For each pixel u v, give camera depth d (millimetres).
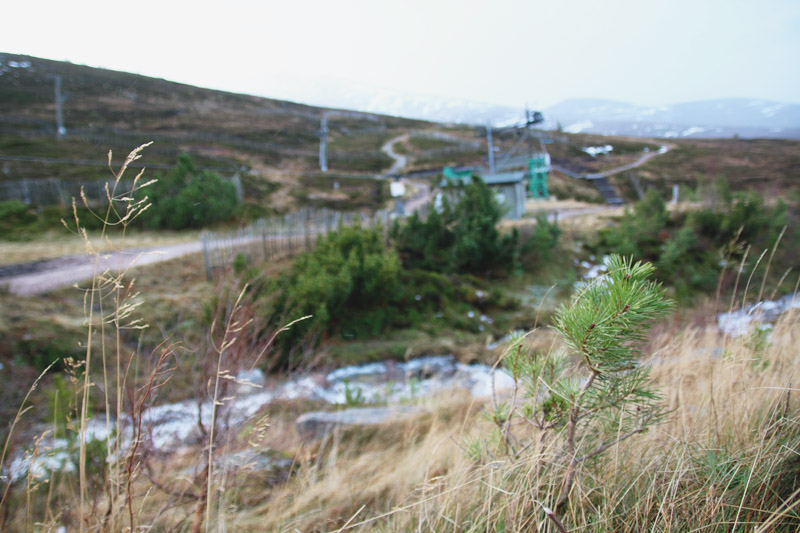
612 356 1175
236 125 53125
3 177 22328
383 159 57812
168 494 1804
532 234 19688
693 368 2150
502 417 1646
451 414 3627
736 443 1467
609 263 1225
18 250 14406
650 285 1155
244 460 1961
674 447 1406
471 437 1868
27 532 1497
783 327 2352
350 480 2361
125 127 36094
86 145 28641
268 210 29016
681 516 1253
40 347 8078
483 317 13938
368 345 11102
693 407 1803
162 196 19391
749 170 52062
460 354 10812
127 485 1329
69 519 1563
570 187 51594
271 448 2812
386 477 2354
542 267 18438
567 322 1246
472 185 19797
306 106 87625
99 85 43000
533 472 1430
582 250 20297
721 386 1804
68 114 35062
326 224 19078
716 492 1240
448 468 2152
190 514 1731
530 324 13562
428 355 10906
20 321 8758
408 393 6199
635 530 1238
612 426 1477
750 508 1146
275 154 45781
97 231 7219
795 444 1338
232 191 21859
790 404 1627
